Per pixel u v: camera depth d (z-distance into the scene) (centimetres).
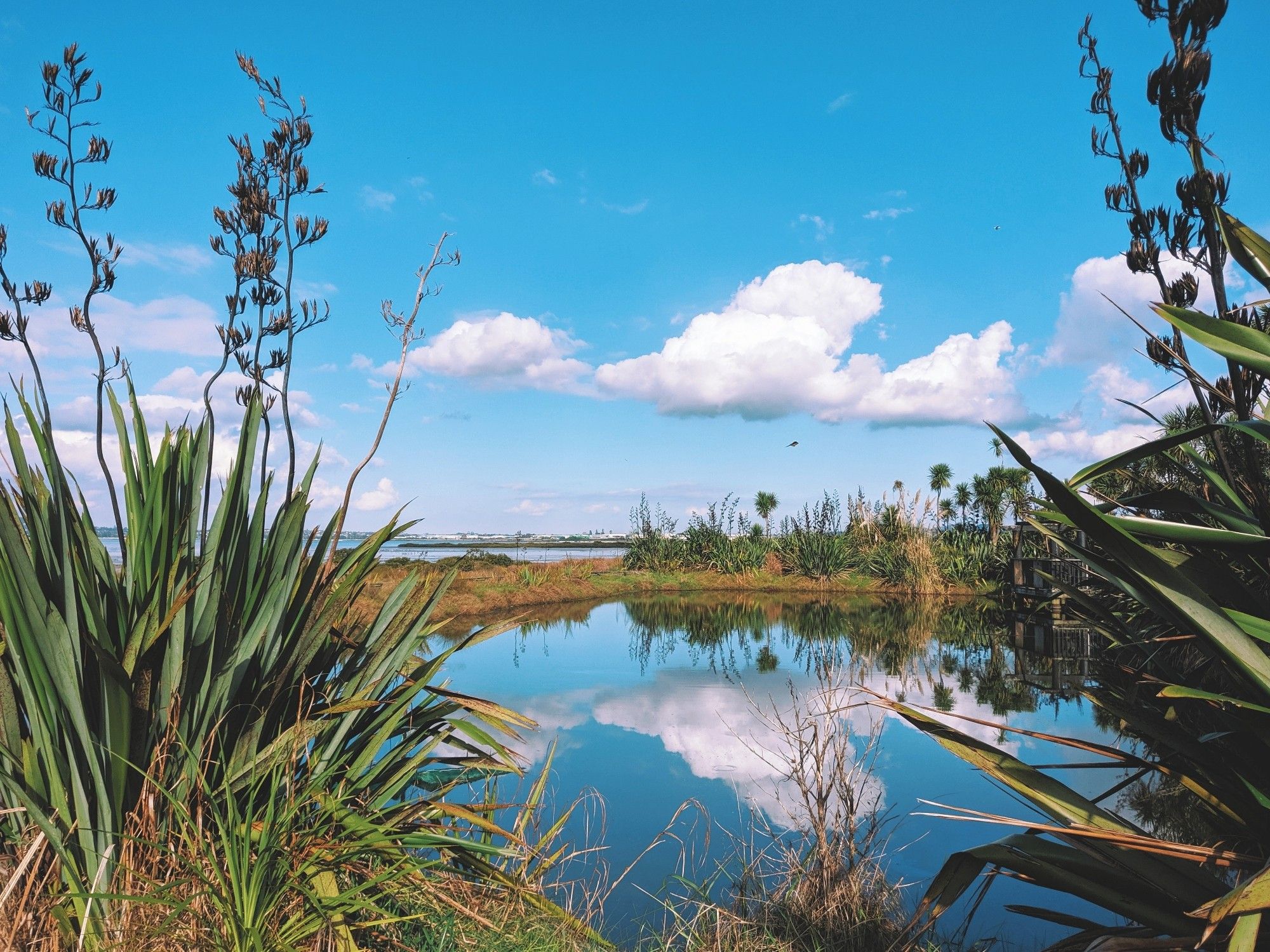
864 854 302
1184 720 212
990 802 455
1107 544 160
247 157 359
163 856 207
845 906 283
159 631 206
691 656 1045
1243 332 160
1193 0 207
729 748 564
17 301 356
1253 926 134
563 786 473
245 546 250
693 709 701
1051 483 159
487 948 245
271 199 359
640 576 2362
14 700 212
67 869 196
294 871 205
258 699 246
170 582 220
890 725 626
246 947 186
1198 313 164
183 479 254
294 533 259
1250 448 183
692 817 421
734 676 877
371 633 288
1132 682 212
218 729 230
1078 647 1130
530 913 276
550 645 1174
